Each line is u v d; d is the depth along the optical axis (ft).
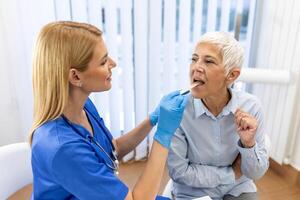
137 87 7.04
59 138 2.63
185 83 7.22
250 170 3.73
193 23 6.76
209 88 3.40
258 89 7.29
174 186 4.25
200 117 3.72
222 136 3.79
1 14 5.92
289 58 6.18
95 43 2.69
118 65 6.80
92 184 2.67
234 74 3.45
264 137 3.91
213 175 3.80
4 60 6.31
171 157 3.79
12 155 3.76
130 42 6.63
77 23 2.75
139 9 6.34
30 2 5.87
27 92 6.54
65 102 2.72
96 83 2.82
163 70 7.04
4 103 6.66
